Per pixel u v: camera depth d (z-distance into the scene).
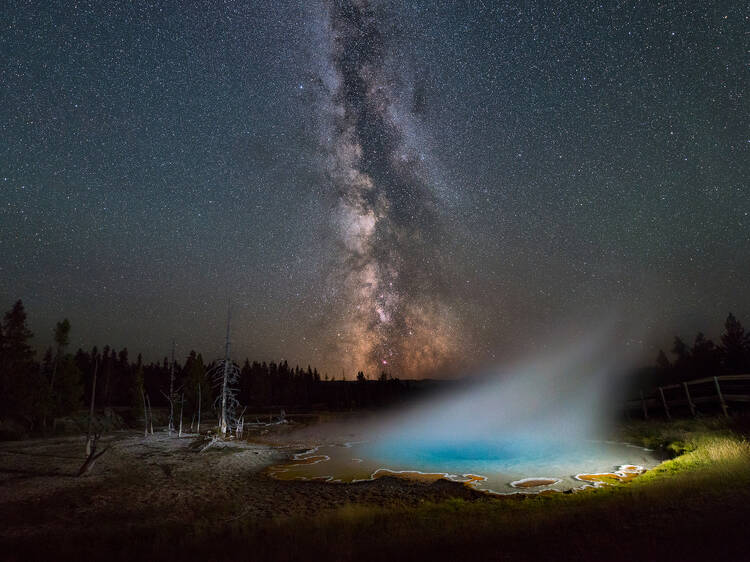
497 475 19.86
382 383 96.00
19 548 10.83
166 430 45.81
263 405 89.25
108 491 17.98
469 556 7.57
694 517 7.83
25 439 36.31
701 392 25.75
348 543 9.55
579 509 10.53
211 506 15.81
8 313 40.84
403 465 23.94
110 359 74.31
